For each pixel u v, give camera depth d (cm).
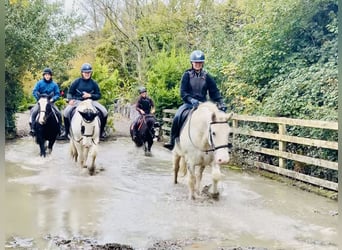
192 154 733
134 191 815
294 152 930
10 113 1575
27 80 1878
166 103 1580
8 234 584
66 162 1090
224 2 1978
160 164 1091
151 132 1245
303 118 962
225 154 661
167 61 1627
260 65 1169
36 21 1641
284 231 603
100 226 619
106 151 1288
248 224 631
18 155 1187
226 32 1772
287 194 798
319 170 856
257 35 1195
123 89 2356
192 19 2264
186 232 596
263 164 988
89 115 931
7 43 1547
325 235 588
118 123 2102
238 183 880
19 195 778
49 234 586
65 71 2019
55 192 803
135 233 592
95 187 844
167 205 722
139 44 2462
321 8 1100
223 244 553
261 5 1234
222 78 1328
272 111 1041
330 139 849
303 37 1135
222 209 702
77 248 537
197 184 780
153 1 2478
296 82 1009
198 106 735
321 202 745
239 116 1088
